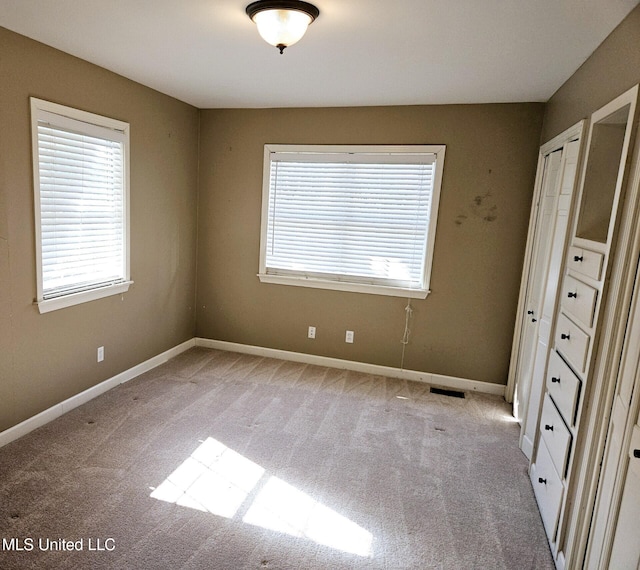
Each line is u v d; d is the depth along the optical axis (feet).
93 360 10.25
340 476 7.82
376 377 12.69
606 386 5.05
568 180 7.63
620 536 4.28
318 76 9.41
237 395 10.93
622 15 5.70
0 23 7.17
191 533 6.22
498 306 11.69
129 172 10.68
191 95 11.66
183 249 13.37
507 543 6.41
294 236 13.10
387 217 12.24
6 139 7.66
